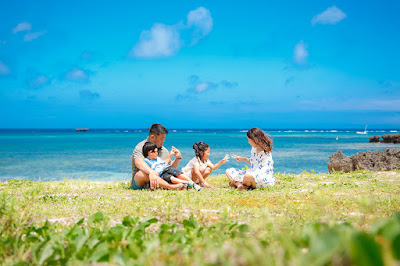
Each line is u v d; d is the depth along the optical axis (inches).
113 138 2669.8
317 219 134.7
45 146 1562.5
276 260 58.4
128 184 338.6
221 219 129.6
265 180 296.0
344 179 353.7
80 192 270.5
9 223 123.6
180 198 211.8
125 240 103.1
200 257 71.1
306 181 340.8
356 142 2110.0
